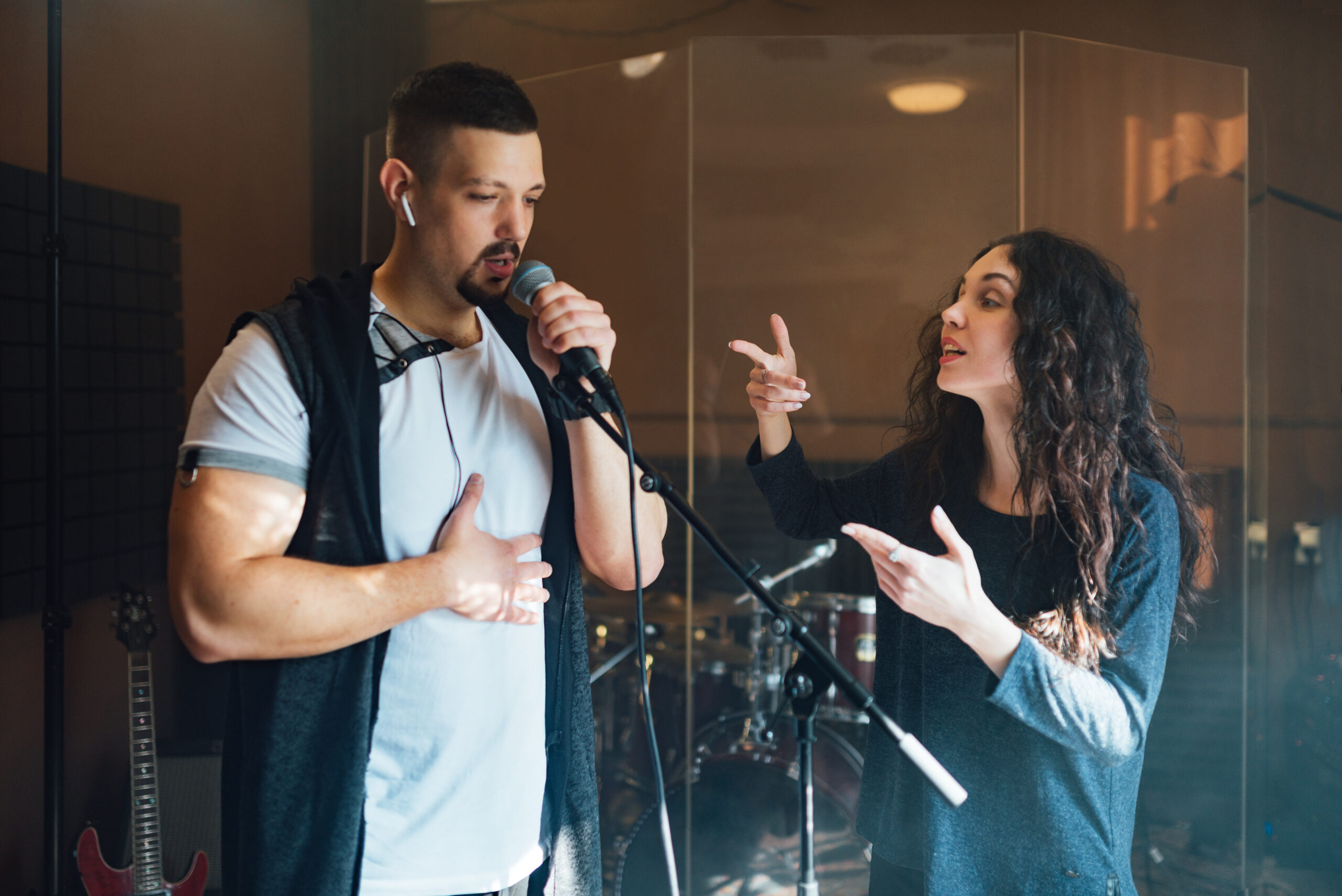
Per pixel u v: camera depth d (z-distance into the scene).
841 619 2.41
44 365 2.37
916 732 1.30
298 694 1.02
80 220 2.46
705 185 2.31
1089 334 1.24
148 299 2.71
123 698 2.64
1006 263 1.29
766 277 2.30
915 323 2.22
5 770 2.26
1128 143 2.21
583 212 2.86
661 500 1.35
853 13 3.68
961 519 1.35
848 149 2.24
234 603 0.96
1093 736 1.07
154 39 2.75
